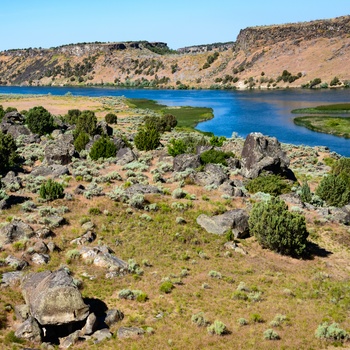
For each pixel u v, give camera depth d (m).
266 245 29.72
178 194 37.91
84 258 25.97
